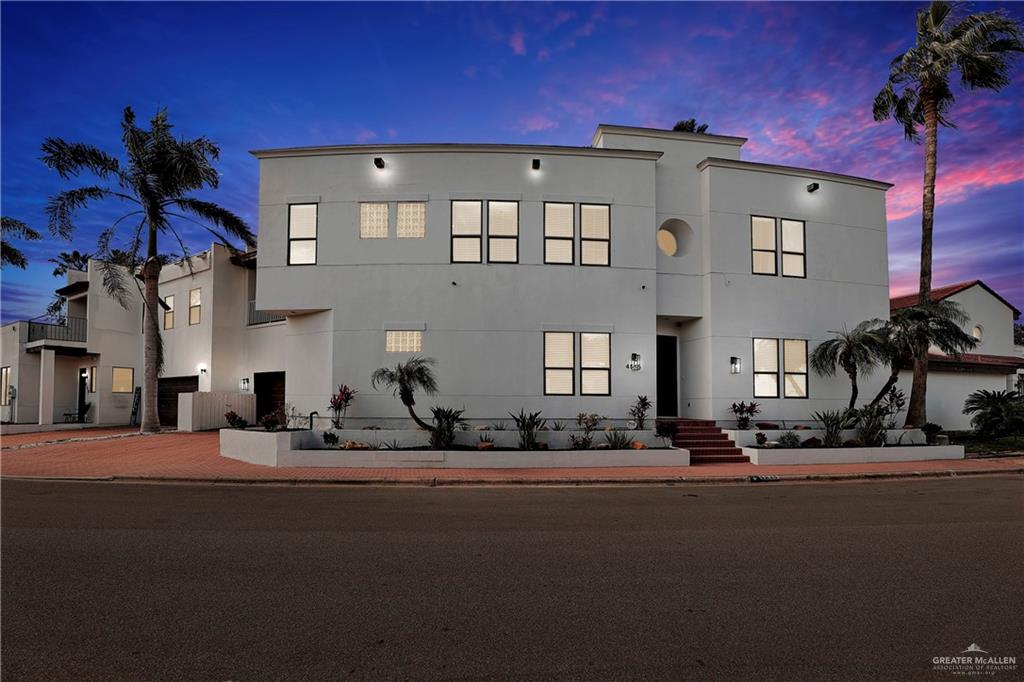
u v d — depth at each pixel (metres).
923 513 8.91
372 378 16.12
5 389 26.84
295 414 16.84
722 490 11.38
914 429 16.81
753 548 6.70
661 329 18.38
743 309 17.41
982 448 17.59
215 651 3.95
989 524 8.09
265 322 23.39
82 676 3.59
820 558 6.29
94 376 26.61
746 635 4.26
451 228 16.56
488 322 16.38
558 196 16.78
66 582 5.38
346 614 4.64
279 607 4.78
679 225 18.03
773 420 17.33
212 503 9.54
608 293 16.72
